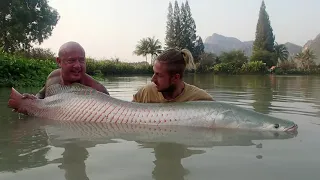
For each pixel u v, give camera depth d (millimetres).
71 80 1452
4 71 3725
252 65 18797
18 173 692
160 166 739
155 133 1094
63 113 1384
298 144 939
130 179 660
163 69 1218
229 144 943
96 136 1047
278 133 1092
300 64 25375
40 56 9672
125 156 819
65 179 657
